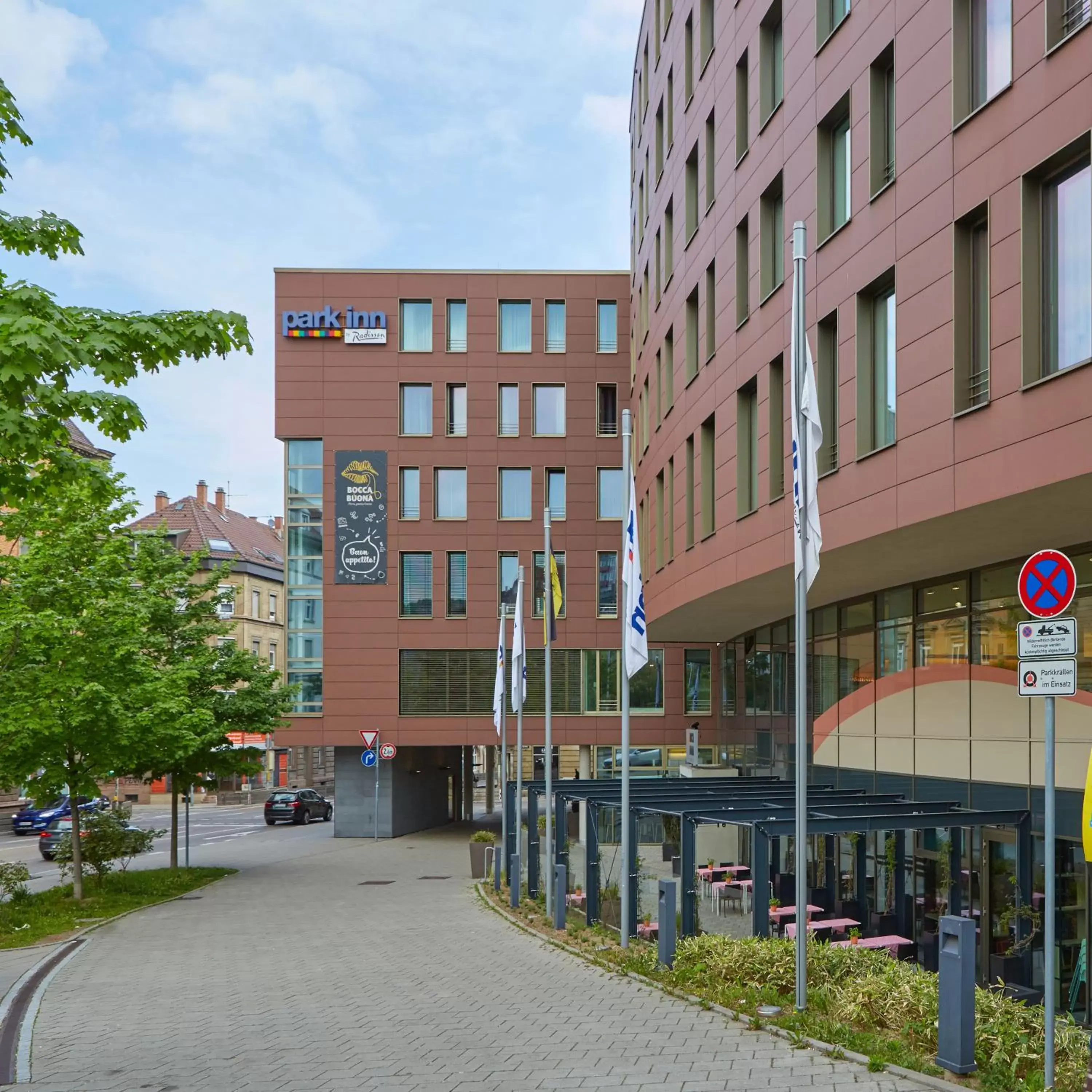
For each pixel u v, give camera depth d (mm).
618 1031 9492
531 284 41094
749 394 20922
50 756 21453
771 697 27719
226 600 28625
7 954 15766
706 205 23641
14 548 23875
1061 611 7242
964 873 16469
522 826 23438
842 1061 8172
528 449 40688
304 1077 8500
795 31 18094
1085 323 11305
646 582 30828
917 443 13711
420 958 14617
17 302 8680
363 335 40750
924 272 13688
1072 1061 7707
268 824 47562
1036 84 11625
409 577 40438
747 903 18031
